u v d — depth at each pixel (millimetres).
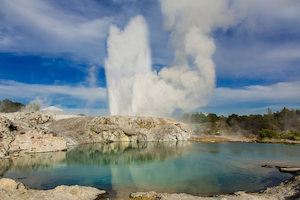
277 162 33375
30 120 65375
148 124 68250
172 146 52156
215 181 24266
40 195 17672
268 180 24469
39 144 45344
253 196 18562
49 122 72250
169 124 67500
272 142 57781
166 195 19000
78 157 39781
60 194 18375
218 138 66688
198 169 29531
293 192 18328
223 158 36688
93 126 66188
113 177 26109
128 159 37406
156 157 38688
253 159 35719
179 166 31406
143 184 23312
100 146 55344
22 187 19422
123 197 19312
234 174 26922
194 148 48250
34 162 34938
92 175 26984
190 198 18281
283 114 107500
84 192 19484
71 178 25625
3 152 39500
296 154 40000
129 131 66000
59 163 34406
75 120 70000
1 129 41688
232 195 19250
